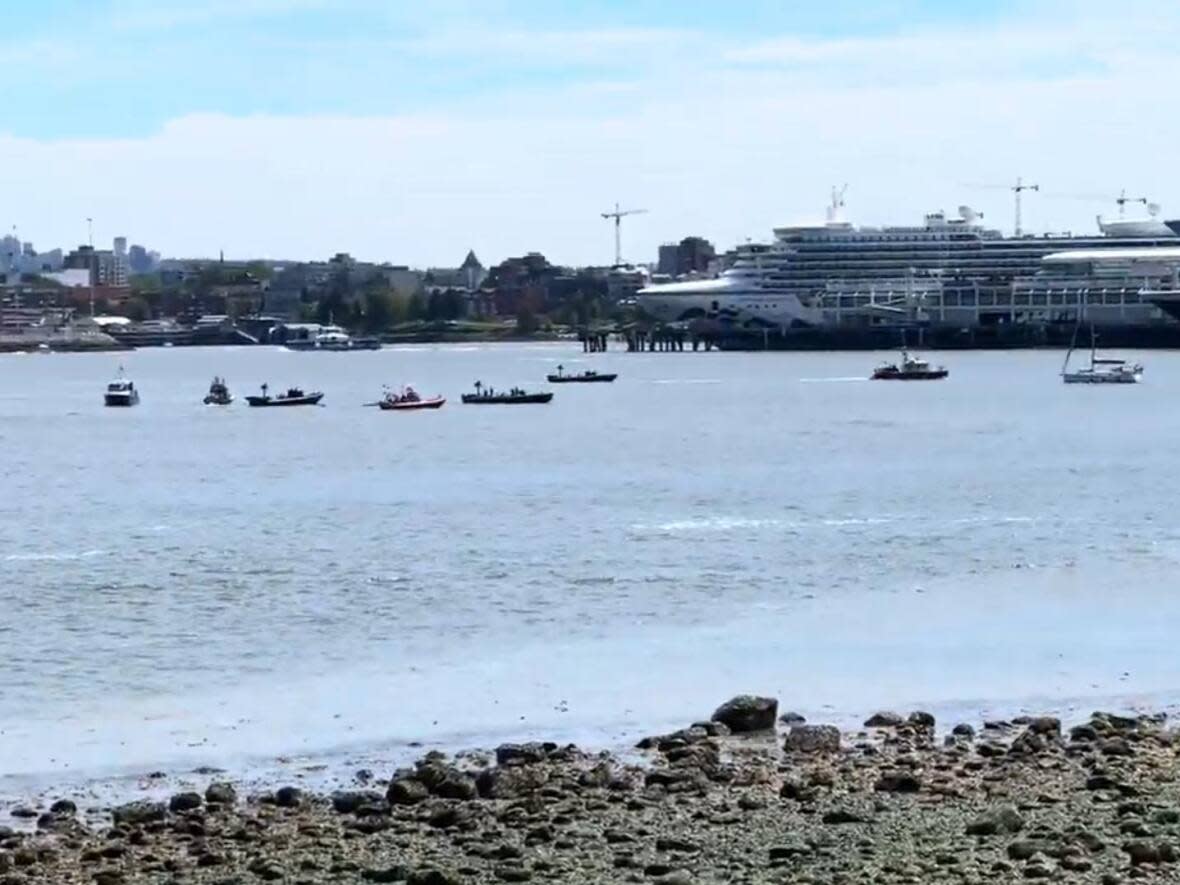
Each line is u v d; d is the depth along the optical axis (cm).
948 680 9419
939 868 5362
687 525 17975
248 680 9688
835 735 7581
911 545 15938
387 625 11581
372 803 6456
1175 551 15300
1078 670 9688
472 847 5766
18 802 6906
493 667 9969
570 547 16012
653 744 7669
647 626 11425
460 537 17050
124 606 12556
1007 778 6762
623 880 5344
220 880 5447
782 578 13725
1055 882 5191
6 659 10400
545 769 7019
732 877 5325
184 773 7438
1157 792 6438
